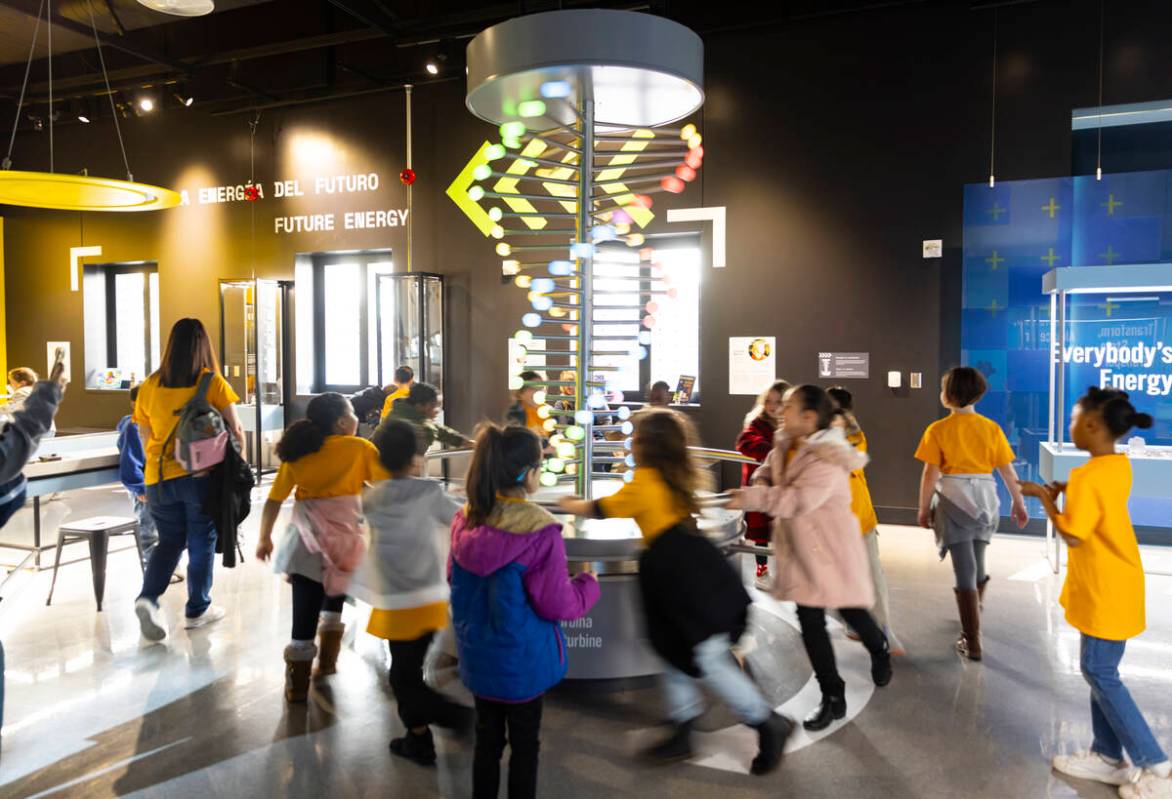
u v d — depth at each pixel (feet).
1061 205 20.59
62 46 31.40
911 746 9.38
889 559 18.44
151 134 32.30
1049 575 16.94
